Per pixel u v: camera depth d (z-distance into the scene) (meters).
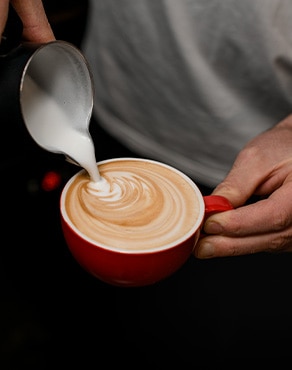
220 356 0.66
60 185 0.78
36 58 0.42
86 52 0.68
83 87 0.44
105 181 0.47
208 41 0.57
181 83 0.60
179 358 0.67
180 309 0.68
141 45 0.61
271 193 0.50
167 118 0.64
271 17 0.53
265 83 0.58
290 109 0.59
